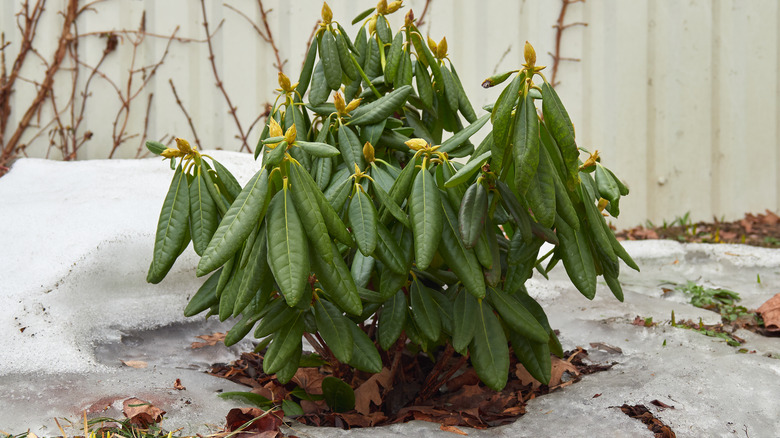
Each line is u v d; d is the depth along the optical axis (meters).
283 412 1.92
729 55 3.86
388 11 2.04
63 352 2.02
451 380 2.03
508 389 2.02
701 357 2.06
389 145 1.97
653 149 3.80
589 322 2.24
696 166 3.86
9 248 2.23
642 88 3.75
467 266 1.83
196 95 3.61
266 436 1.84
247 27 3.58
